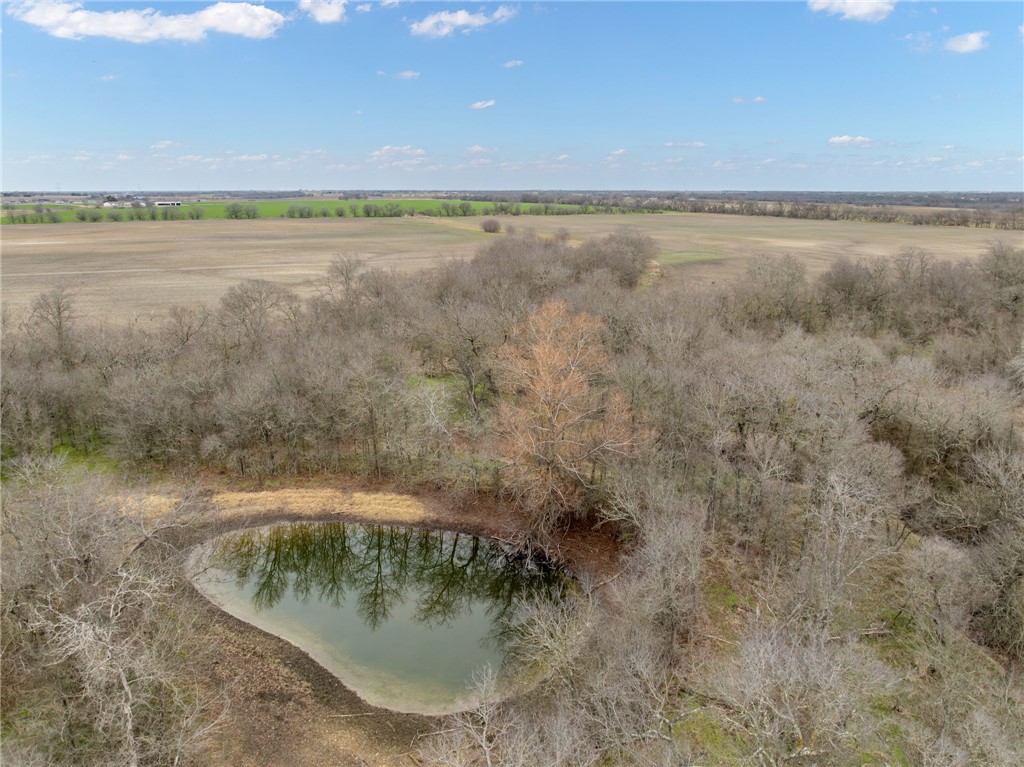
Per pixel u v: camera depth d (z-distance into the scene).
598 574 36.41
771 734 18.72
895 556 32.94
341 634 33.38
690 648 27.67
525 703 26.95
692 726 23.45
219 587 36.31
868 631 28.06
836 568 27.41
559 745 19.94
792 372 38.47
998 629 27.52
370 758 24.97
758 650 20.66
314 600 37.34
